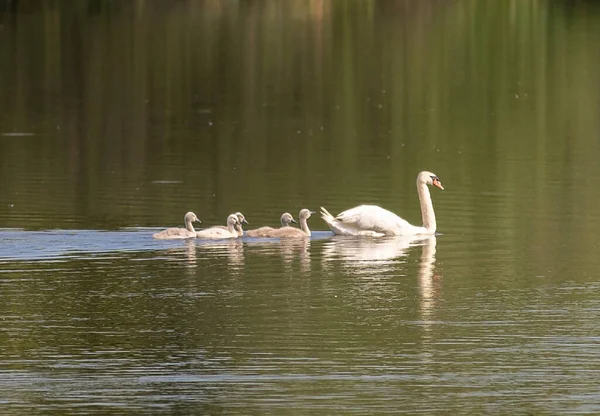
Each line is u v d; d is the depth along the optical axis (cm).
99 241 2466
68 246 2411
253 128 4194
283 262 2300
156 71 5197
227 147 3838
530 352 1705
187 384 1566
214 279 2139
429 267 2258
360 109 4550
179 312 1911
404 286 2102
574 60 5331
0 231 2553
